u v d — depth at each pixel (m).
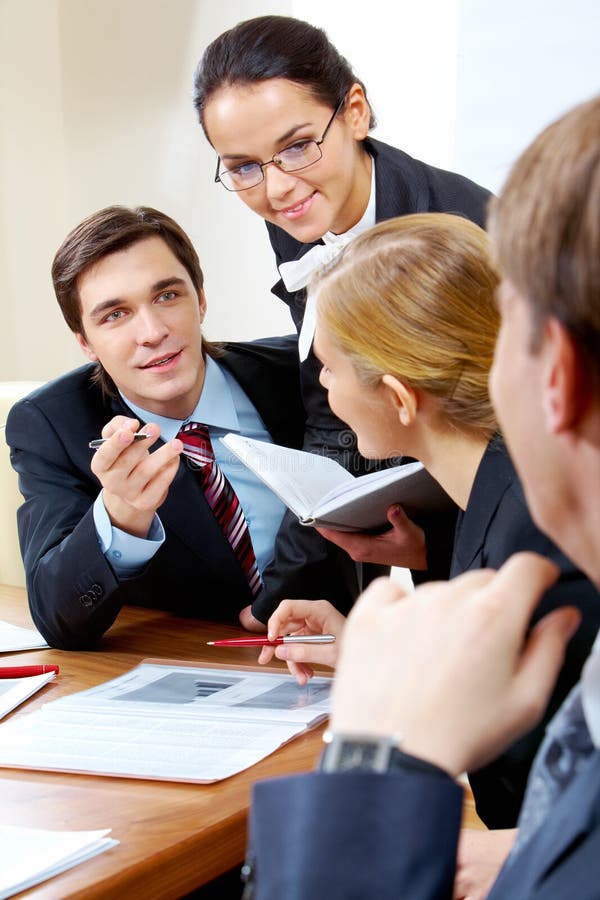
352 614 0.62
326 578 1.84
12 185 3.46
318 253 1.79
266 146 1.70
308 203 1.76
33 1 3.43
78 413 1.96
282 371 2.11
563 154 0.49
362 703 0.57
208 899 1.33
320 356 1.13
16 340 3.55
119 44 3.38
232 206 3.23
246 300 3.28
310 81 1.69
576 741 0.60
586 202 0.47
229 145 1.73
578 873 0.51
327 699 1.34
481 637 0.57
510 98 2.78
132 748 1.18
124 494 1.62
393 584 0.64
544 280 0.48
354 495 1.30
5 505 2.38
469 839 0.98
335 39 3.08
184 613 1.92
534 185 0.50
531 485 0.53
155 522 1.71
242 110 1.68
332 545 1.83
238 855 1.03
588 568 0.54
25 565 1.80
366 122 1.83
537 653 0.58
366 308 1.05
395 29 2.98
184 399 1.93
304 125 1.69
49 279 3.59
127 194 3.44
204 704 1.33
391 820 0.53
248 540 1.93
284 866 0.53
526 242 0.49
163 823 1.01
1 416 2.40
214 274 3.34
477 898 0.94
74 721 1.27
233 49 1.69
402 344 1.03
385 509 1.39
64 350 3.65
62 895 0.87
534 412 0.51
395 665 0.58
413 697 0.56
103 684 1.44
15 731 1.25
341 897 0.52
